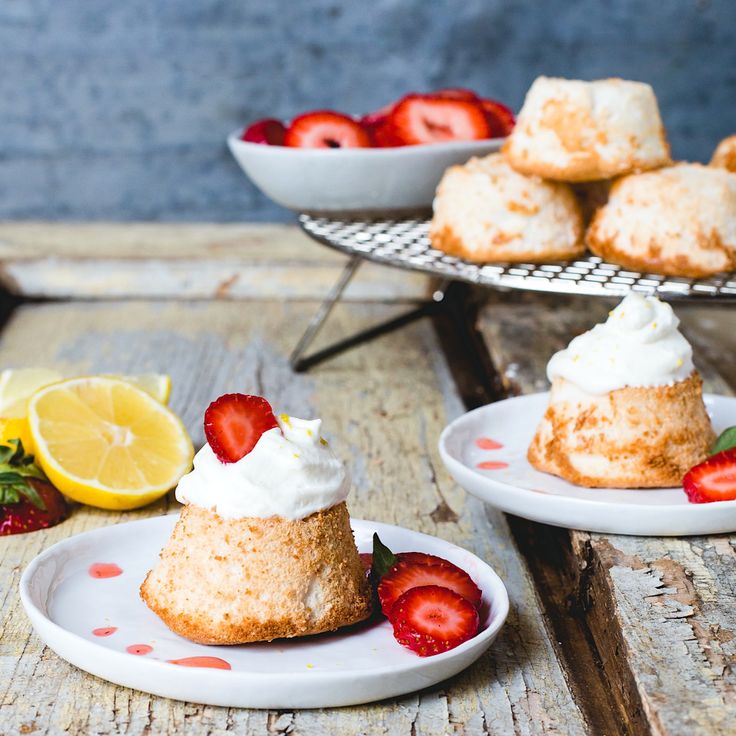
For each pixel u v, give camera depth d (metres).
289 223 1.54
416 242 1.03
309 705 0.72
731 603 0.77
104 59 1.48
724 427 0.91
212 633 0.74
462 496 0.90
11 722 0.72
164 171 1.52
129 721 0.72
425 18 1.48
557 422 0.87
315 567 0.75
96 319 1.18
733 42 1.49
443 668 0.73
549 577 0.85
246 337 1.14
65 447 0.88
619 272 0.96
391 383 1.06
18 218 1.53
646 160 0.97
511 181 0.98
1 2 1.45
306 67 1.49
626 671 0.74
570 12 1.48
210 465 0.76
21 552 0.84
